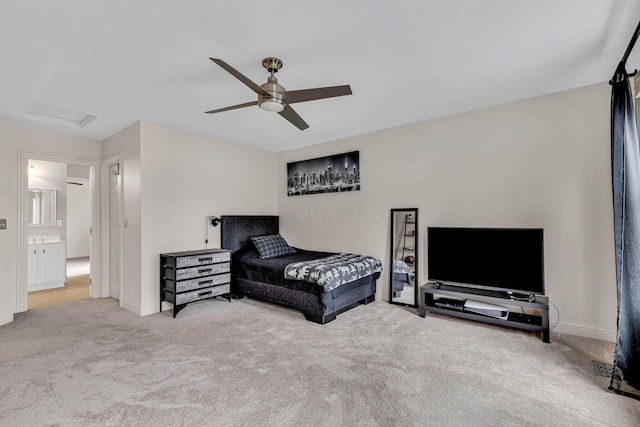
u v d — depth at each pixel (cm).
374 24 195
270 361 246
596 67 255
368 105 338
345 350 266
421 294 351
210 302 421
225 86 283
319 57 234
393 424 172
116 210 448
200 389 206
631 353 209
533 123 319
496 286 322
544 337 281
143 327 325
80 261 833
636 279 209
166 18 187
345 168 465
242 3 174
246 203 503
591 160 292
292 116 263
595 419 177
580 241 296
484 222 347
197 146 433
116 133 421
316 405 189
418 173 396
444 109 353
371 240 438
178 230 407
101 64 242
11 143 354
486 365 239
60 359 250
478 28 201
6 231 344
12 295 366
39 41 210
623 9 182
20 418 177
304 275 345
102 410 184
